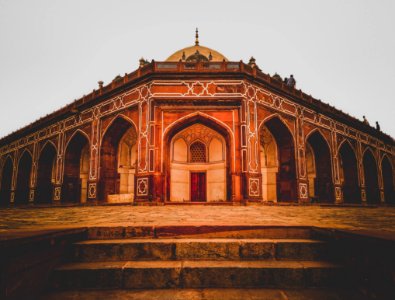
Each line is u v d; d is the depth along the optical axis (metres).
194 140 10.87
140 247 1.90
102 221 3.19
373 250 1.53
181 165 10.62
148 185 8.77
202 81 9.34
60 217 4.18
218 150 10.61
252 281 1.67
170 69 9.38
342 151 14.02
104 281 1.66
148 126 9.19
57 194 12.30
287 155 10.76
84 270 1.66
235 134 9.08
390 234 1.63
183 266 1.70
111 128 10.70
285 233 2.12
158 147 9.01
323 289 1.62
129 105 9.96
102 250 1.89
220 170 10.40
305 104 11.45
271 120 10.31
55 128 13.27
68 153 12.47
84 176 12.72
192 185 10.70
